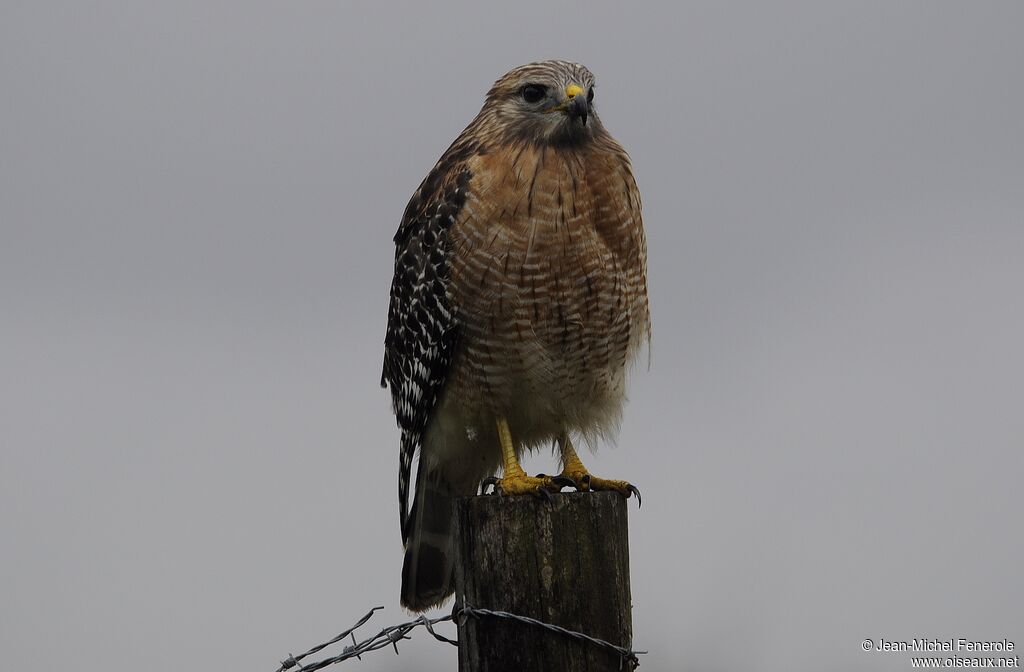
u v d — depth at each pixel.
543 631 7.90
